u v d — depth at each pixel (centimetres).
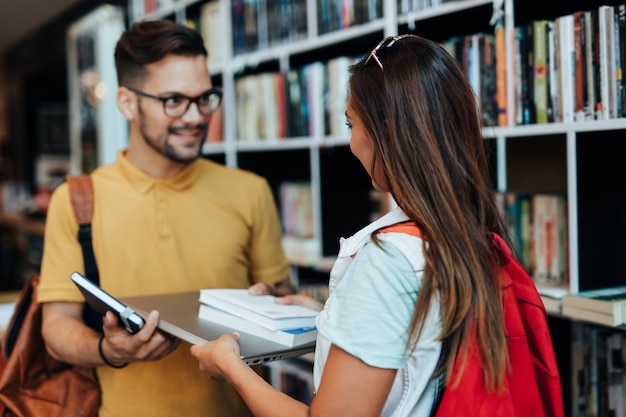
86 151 471
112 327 133
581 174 155
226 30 284
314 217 246
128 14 412
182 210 164
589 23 149
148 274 160
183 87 153
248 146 275
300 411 100
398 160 98
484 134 165
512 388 104
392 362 93
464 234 96
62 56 629
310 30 236
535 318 108
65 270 155
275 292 158
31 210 612
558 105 158
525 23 174
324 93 233
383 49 103
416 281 95
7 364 153
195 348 119
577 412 172
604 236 162
